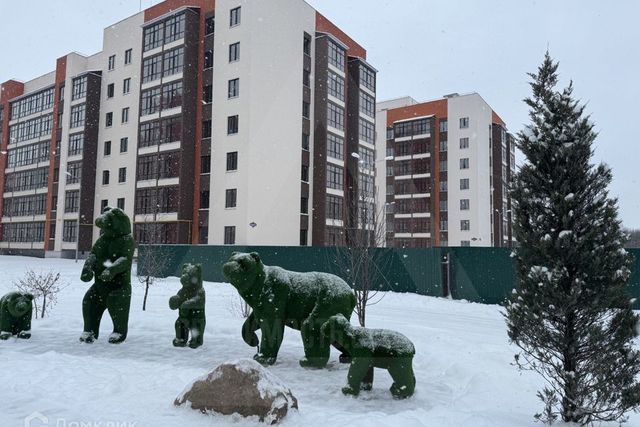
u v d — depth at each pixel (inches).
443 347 363.9
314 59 1689.2
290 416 190.7
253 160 1433.3
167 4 1722.4
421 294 832.3
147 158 1690.5
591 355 193.6
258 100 1462.8
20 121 2354.8
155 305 600.7
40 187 2160.4
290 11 1584.6
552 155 205.9
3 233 2374.5
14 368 260.8
